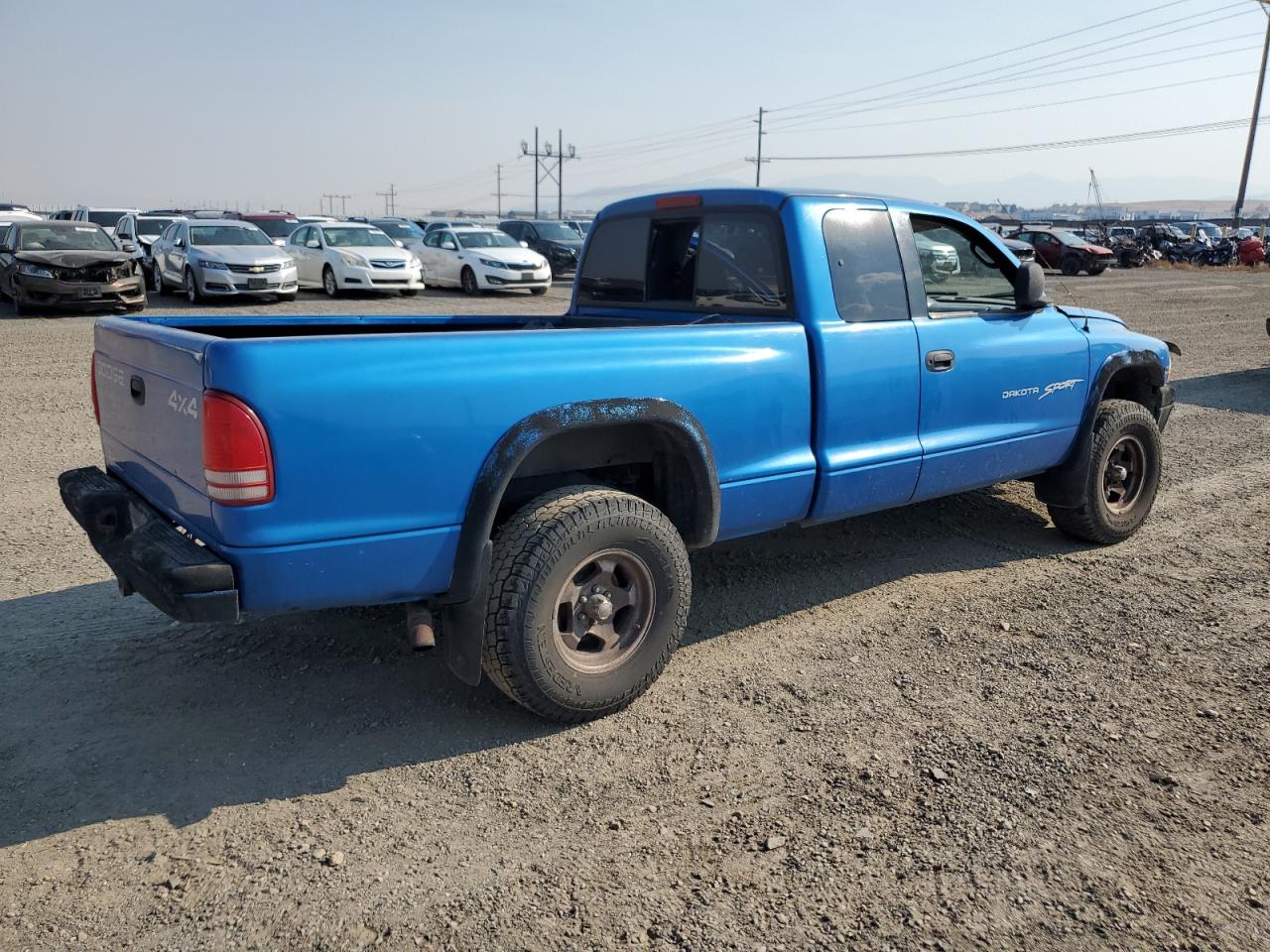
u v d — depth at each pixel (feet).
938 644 13.84
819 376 13.21
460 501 10.37
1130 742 11.20
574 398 10.97
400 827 9.65
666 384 11.68
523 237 86.12
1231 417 30.40
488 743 11.22
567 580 10.97
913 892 8.68
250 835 9.50
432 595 10.60
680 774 10.59
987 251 15.99
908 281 14.49
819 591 15.81
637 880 8.88
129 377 11.50
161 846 9.32
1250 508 20.67
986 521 19.60
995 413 15.69
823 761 10.80
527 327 16.94
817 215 13.51
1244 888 8.77
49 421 26.58
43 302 48.19
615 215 16.34
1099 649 13.67
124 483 12.33
